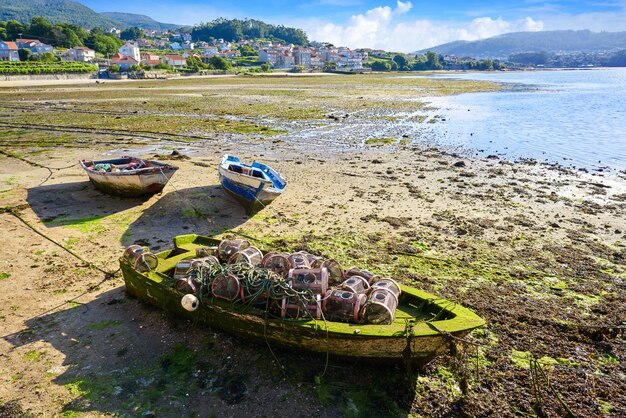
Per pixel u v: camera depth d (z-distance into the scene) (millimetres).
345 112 37000
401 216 13523
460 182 17047
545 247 11406
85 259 10562
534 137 26344
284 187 15062
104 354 7227
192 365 7012
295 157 20984
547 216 13562
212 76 113688
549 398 6340
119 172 14039
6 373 6754
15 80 82688
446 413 6156
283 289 6945
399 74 144125
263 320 6883
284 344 7082
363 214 13688
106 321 8109
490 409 6172
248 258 8094
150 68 112438
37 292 9031
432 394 6473
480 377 6754
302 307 6781
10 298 8758
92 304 8656
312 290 7043
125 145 23547
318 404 6281
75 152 21703
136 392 6453
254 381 6691
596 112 37219
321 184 16641
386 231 12414
